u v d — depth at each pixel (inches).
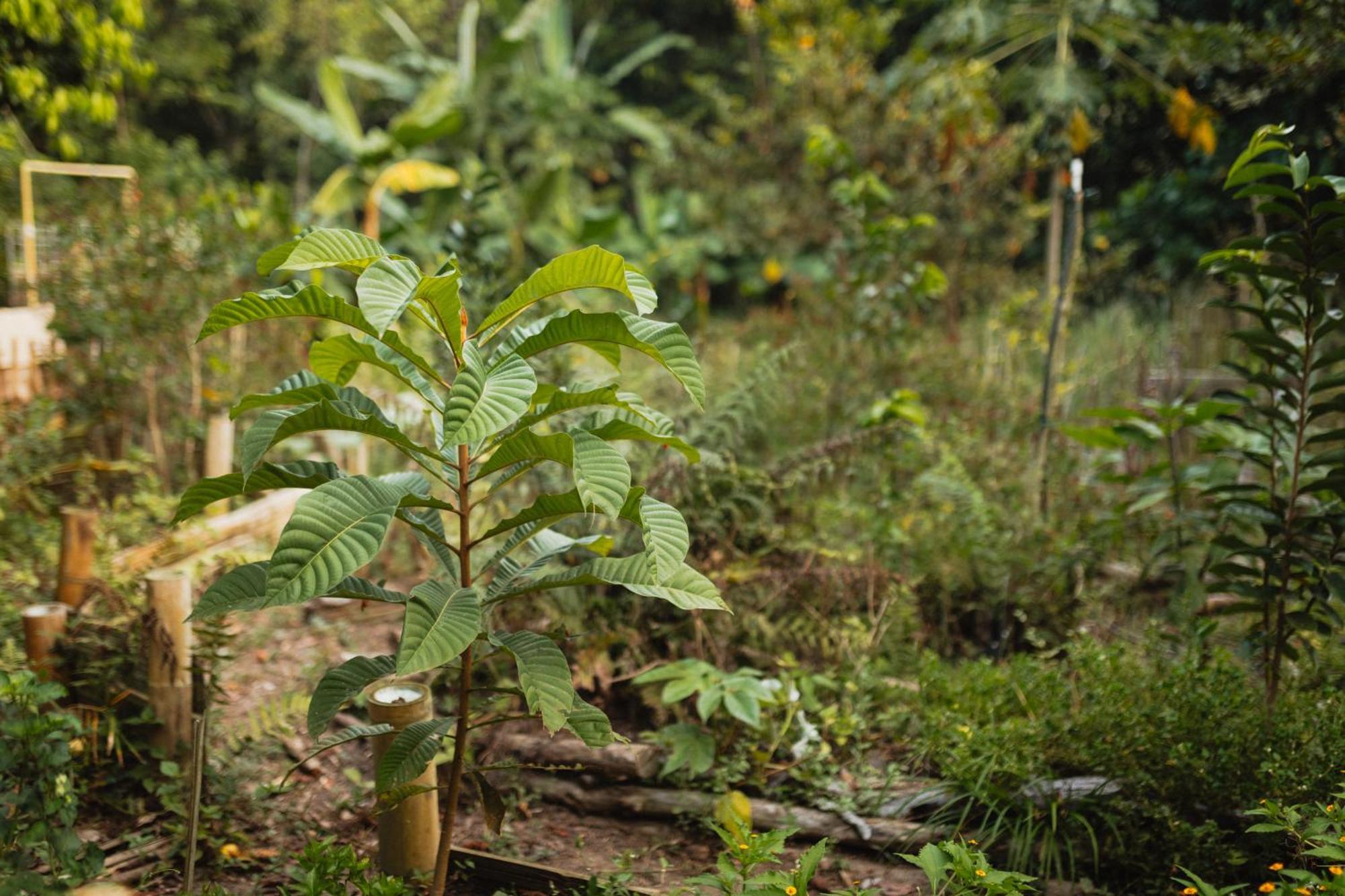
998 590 185.5
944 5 429.1
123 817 131.3
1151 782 122.5
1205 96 285.4
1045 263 450.6
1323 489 137.9
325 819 136.7
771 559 181.0
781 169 423.5
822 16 397.7
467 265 196.5
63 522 155.3
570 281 92.9
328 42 701.3
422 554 214.5
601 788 141.6
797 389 259.4
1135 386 272.7
